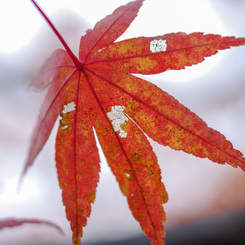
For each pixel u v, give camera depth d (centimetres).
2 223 16
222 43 16
